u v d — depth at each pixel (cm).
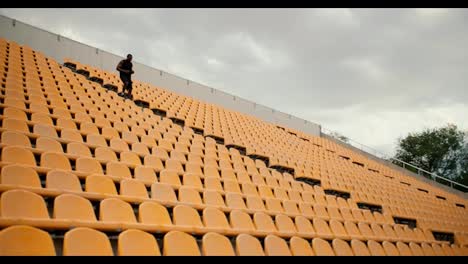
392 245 489
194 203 420
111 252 243
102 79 1040
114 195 354
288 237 421
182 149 670
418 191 1262
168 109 1027
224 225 391
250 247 332
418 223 756
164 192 412
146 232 288
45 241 217
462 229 838
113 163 432
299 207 553
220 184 528
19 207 264
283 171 863
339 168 1159
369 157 1845
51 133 478
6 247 199
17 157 363
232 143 909
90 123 568
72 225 274
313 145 1445
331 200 685
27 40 1094
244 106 1634
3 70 711
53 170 345
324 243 404
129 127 680
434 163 2609
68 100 691
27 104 566
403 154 2698
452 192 1644
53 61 989
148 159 515
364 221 607
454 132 2591
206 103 1382
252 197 505
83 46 1214
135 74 1322
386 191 1013
